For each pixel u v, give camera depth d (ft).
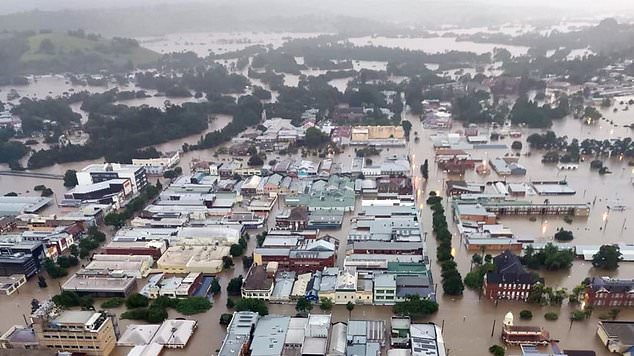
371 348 648.79
